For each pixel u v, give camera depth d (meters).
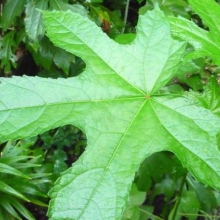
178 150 0.29
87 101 0.30
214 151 0.29
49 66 1.16
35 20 1.05
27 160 1.20
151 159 0.93
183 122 0.30
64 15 0.32
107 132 0.30
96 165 0.28
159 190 1.05
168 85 0.84
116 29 1.20
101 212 0.27
